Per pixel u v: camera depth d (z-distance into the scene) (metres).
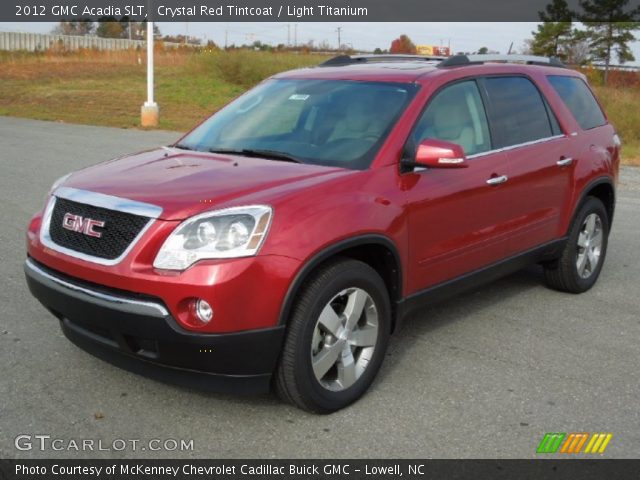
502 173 4.97
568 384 4.37
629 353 4.89
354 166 4.17
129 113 22.75
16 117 20.67
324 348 3.82
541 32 56.66
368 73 4.95
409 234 4.23
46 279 3.83
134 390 4.08
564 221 5.80
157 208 3.54
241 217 3.50
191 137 5.05
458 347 4.89
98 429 3.66
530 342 5.02
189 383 3.59
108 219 3.66
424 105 4.55
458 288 4.81
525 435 3.73
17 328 4.88
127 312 3.47
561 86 6.04
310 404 3.77
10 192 9.39
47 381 4.14
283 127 4.71
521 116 5.41
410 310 4.45
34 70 35.03
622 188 11.80
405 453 3.53
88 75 33.44
